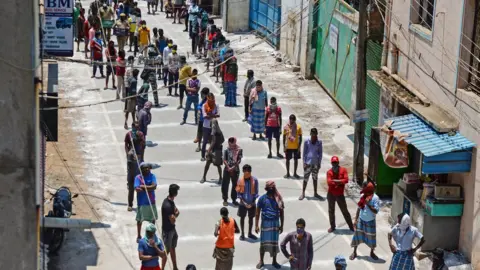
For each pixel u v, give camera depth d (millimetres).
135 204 28219
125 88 36156
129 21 49125
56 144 33594
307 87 42219
